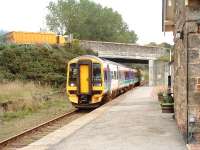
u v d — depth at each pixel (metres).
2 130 19.94
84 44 56.59
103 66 28.50
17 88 34.38
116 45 59.38
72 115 25.17
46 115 26.30
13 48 47.28
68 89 28.44
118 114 19.91
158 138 12.75
